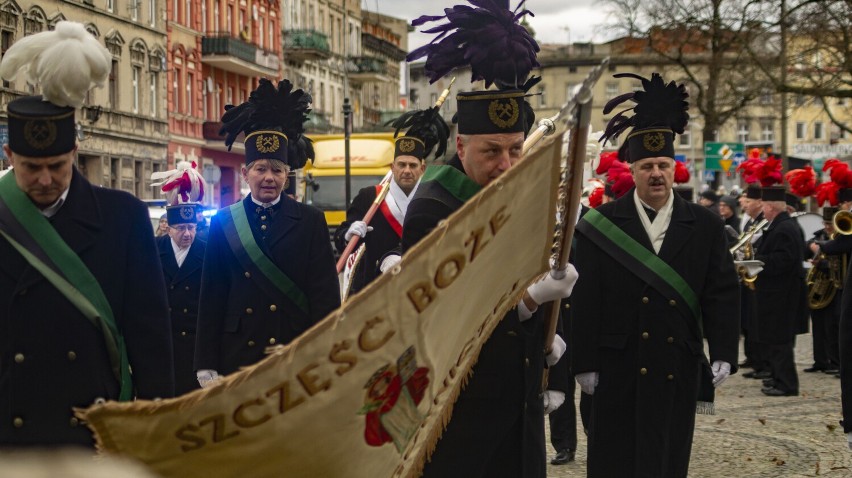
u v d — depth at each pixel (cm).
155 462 316
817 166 4634
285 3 6469
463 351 417
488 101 489
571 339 717
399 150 1030
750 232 1502
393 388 365
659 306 704
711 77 4516
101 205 517
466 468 489
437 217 485
